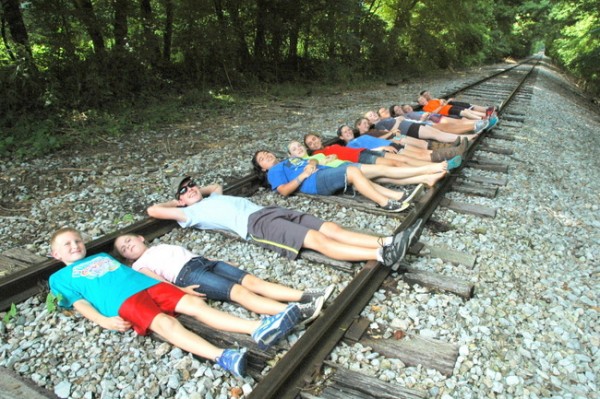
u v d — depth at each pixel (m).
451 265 3.58
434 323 2.87
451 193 5.18
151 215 3.89
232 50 12.78
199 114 9.62
